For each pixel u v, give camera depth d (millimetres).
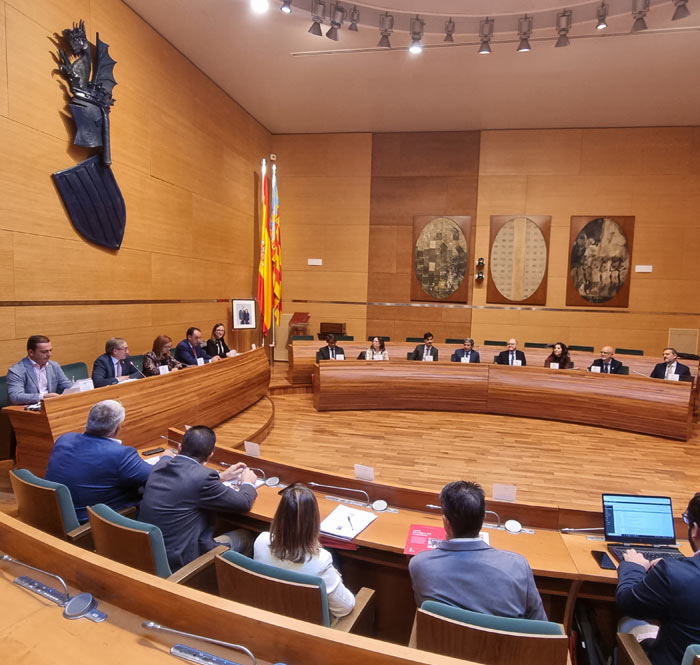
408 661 1073
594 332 9375
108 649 1221
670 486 4344
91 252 5125
